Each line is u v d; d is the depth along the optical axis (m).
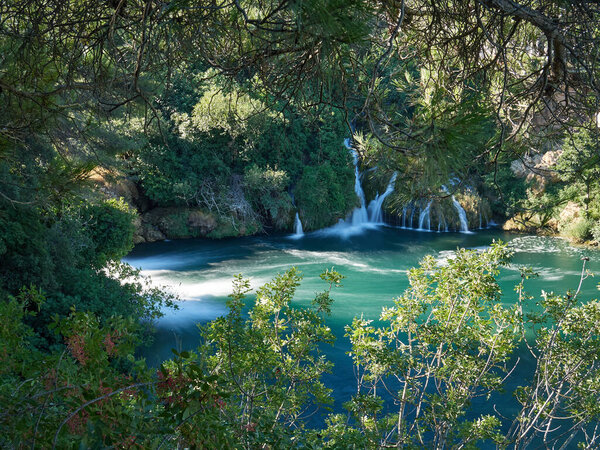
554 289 21.52
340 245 30.20
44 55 3.47
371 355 8.49
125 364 11.31
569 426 11.52
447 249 28.94
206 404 2.41
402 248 29.39
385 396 12.84
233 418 3.94
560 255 26.58
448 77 3.12
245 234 32.38
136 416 2.30
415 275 9.14
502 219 33.38
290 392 8.12
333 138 32.03
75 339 2.65
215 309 19.78
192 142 30.67
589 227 28.36
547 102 3.14
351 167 32.88
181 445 2.48
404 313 8.90
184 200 31.81
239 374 7.71
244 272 25.14
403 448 7.35
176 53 3.03
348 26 1.91
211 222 31.44
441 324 8.91
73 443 2.10
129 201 30.33
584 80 2.96
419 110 2.39
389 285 23.22
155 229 30.83
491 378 8.52
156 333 17.06
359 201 34.47
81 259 16.66
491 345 8.60
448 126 2.22
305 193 32.47
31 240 13.27
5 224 12.60
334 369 14.52
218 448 2.43
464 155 2.26
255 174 30.86
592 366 8.48
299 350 8.60
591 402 7.91
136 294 16.16
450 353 8.76
